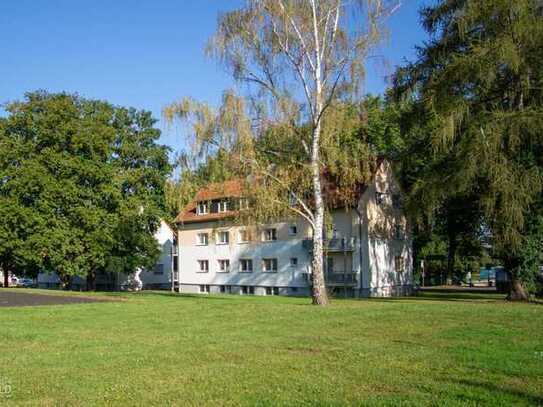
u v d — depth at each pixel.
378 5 25.56
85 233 49.16
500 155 27.98
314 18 25.94
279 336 14.68
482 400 7.96
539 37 26.91
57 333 15.74
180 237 62.78
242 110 25.41
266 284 52.66
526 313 20.58
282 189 27.00
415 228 51.00
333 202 31.08
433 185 30.67
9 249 49.06
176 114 25.67
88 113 52.47
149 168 54.03
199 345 13.20
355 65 25.66
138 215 52.66
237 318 19.70
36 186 47.75
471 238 41.28
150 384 9.20
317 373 9.84
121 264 52.56
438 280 67.81
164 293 45.81
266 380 9.35
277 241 51.97
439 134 28.62
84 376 9.84
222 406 7.86
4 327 17.27
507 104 30.55
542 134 27.11
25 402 8.19
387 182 48.75
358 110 26.86
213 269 58.47
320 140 26.83
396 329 15.92
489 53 27.66
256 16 25.91
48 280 75.12
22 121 49.53
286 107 25.94
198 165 26.50
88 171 49.06
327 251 45.84
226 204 27.61
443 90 29.91
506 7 27.41
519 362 10.60
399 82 34.19
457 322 17.58
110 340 14.24
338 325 17.09
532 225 32.19
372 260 46.62
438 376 9.48
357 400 8.02
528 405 7.68
